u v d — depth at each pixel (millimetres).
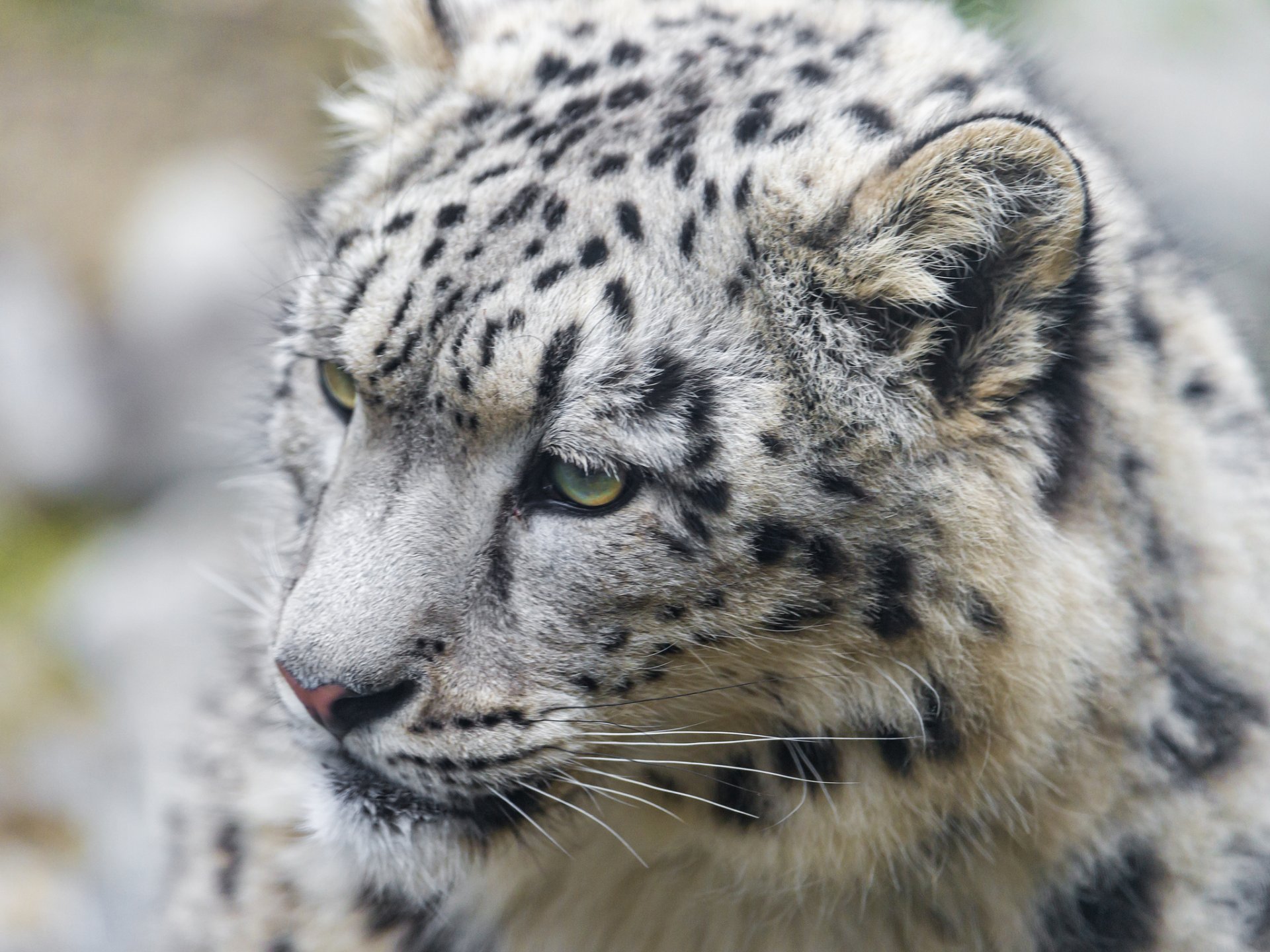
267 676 7613
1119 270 7105
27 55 25766
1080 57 17328
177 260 21203
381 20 8398
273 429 8047
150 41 26016
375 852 7082
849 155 6621
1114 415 6977
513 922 7879
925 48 7809
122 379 21203
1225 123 17094
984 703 6746
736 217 6512
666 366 6328
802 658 6680
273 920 8586
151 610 17703
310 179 11156
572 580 6523
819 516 6434
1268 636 7508
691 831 7344
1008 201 6527
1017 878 7238
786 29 7711
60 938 13320
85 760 16047
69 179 23891
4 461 21031
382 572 6484
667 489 6371
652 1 8094
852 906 7395
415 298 6426
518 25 7938
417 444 6594
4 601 19469
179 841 9633
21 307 21719
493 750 6633
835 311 6566
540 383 6258
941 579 6555
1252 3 17703
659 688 6781
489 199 6531
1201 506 7293
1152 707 6988
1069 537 6750
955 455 6570
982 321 6699
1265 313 14359
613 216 6441
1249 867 7383
